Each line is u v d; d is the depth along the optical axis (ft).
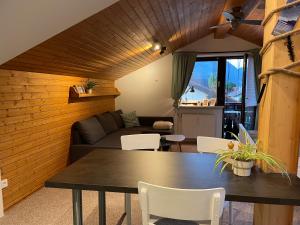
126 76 19.53
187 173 4.82
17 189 8.73
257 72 16.99
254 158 4.54
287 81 4.54
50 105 10.64
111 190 4.22
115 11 7.32
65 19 6.21
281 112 4.63
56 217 7.82
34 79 9.47
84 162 5.55
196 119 18.61
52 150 10.89
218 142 6.85
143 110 19.63
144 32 10.88
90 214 8.05
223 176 4.65
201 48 18.28
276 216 4.86
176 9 9.92
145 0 7.66
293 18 4.26
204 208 3.70
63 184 4.34
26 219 7.70
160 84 19.13
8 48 6.40
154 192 3.81
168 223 4.59
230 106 18.78
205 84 18.94
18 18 5.36
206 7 11.34
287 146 4.71
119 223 7.48
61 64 10.02
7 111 8.12
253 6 9.15
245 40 17.51
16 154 8.63
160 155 6.12
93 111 15.40
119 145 12.03
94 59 11.44
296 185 4.21
